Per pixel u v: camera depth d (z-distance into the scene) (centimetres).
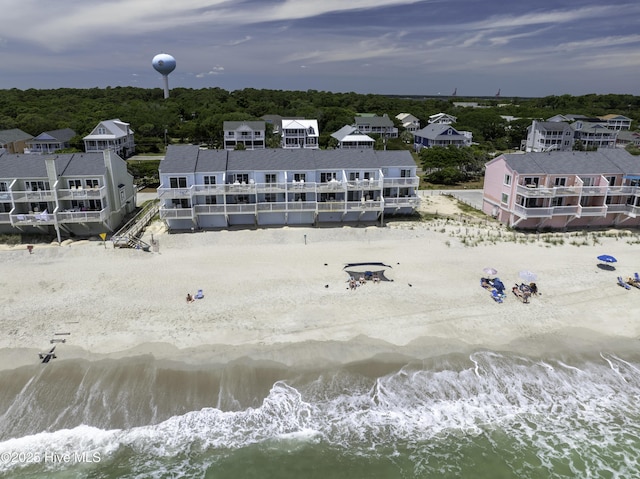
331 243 4759
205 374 2683
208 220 5109
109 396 2516
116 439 2281
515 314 3369
